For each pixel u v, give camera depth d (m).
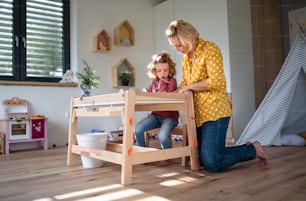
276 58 3.65
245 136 2.71
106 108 1.54
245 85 3.20
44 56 3.22
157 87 1.90
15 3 3.04
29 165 1.92
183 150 1.57
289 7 3.78
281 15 3.82
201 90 1.56
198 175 1.48
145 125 1.85
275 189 1.18
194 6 3.42
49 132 3.07
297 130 3.00
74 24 3.35
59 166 1.84
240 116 3.11
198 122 1.61
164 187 1.27
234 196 1.10
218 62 1.51
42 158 2.22
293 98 2.89
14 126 2.68
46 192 1.24
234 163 1.57
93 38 3.40
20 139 2.70
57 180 1.45
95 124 3.40
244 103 3.17
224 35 3.09
